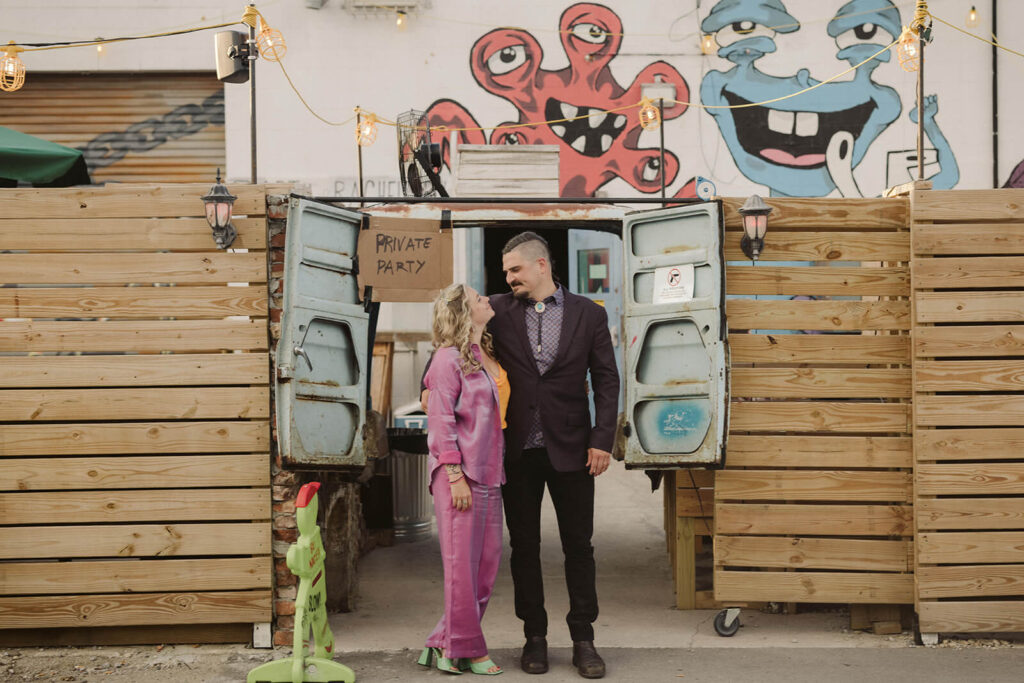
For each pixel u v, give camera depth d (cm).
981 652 476
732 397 525
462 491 432
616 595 589
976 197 494
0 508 480
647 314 502
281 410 467
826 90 1088
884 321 504
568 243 1029
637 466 498
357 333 499
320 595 452
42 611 480
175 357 485
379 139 1084
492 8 1090
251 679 425
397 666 461
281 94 1078
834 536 505
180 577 483
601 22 1091
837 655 471
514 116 1092
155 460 484
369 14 1083
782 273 505
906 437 500
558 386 448
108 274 488
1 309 484
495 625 536
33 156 665
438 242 511
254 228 489
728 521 502
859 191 1088
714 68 1092
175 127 1104
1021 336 492
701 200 511
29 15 1075
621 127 1093
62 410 483
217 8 1082
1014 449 492
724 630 505
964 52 1081
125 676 446
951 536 489
